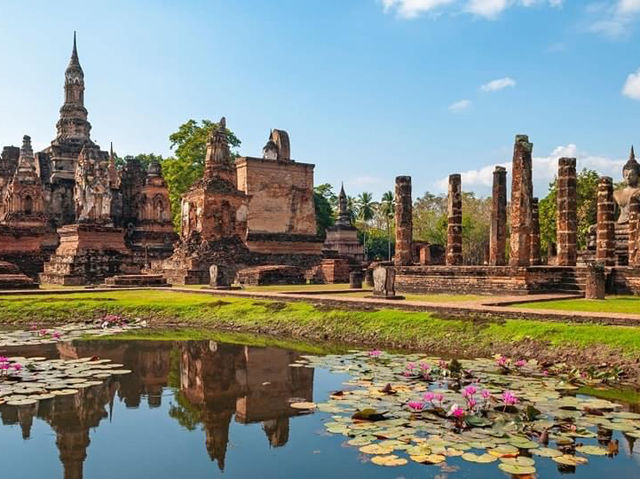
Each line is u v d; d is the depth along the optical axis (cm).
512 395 966
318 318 1972
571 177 2820
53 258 3791
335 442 873
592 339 1378
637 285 2423
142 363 1491
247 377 1330
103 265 3638
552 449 802
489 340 1531
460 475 738
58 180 5419
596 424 910
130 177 5581
